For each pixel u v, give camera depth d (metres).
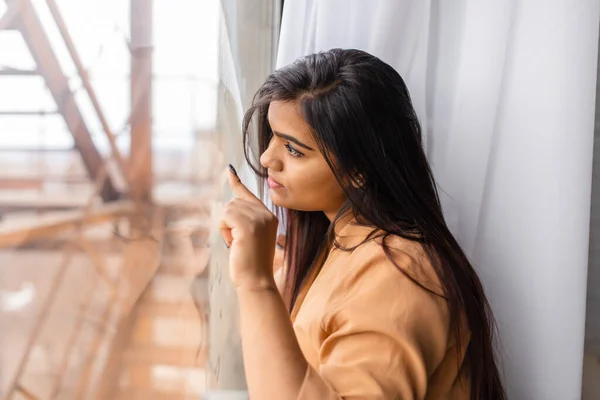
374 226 0.56
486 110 0.73
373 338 0.45
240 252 0.47
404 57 0.75
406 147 0.58
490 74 0.72
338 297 0.51
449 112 0.78
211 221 0.59
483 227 0.76
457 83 0.76
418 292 0.47
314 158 0.53
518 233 0.72
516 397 0.73
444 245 0.54
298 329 0.55
